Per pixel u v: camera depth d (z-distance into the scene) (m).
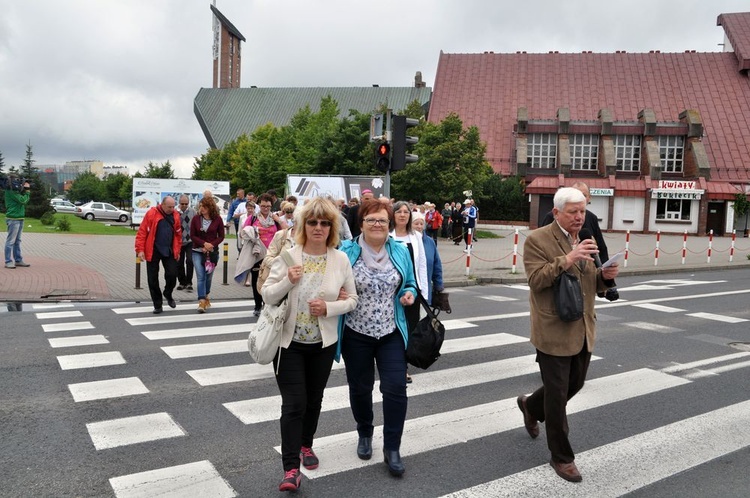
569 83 58.66
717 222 46.72
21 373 6.36
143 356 7.13
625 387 6.32
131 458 4.33
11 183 14.65
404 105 89.12
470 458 4.45
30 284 12.43
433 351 4.29
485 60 62.28
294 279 3.83
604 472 4.25
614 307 11.80
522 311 11.06
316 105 92.56
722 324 10.06
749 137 51.88
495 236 34.22
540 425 5.16
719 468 4.35
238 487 3.91
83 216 52.03
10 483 3.91
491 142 54.66
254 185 57.19
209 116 94.12
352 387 4.32
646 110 50.34
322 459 4.38
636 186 47.12
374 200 4.31
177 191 36.84
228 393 5.82
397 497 3.82
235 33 110.25
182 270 12.44
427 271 6.47
